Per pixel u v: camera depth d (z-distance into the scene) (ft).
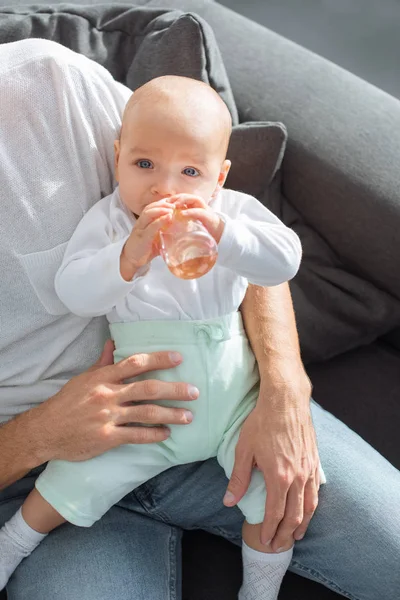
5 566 4.07
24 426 4.10
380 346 5.76
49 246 4.08
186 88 3.90
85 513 3.98
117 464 4.01
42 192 4.05
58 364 4.31
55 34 4.99
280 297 4.55
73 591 3.95
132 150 3.84
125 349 4.11
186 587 4.48
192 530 4.76
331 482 4.16
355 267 5.45
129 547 4.19
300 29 9.12
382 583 4.06
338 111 5.40
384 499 4.09
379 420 5.30
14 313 4.11
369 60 8.71
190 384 3.98
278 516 3.94
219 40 5.82
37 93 4.04
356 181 5.16
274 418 4.07
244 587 4.20
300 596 4.47
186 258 3.22
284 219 5.45
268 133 5.03
